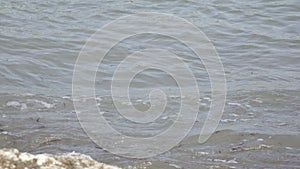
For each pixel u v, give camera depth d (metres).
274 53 15.89
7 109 11.95
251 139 11.01
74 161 8.20
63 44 15.84
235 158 10.30
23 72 14.15
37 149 10.30
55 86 13.49
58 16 17.72
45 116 11.73
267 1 19.20
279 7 18.78
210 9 18.58
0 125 11.17
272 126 11.57
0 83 13.41
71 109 12.20
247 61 15.39
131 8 18.50
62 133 11.00
